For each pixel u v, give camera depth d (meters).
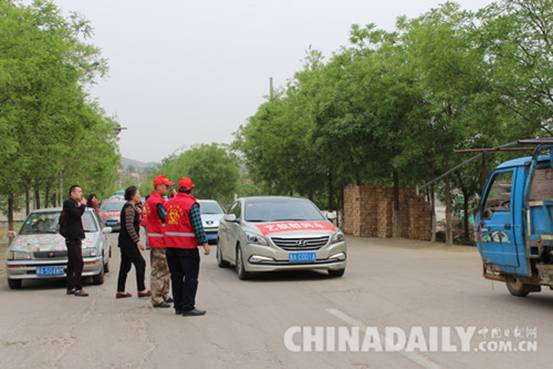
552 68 15.16
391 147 25.67
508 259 9.99
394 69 23.20
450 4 18.44
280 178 41.38
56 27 19.94
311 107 28.52
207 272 15.26
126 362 6.68
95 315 9.65
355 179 35.59
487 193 10.70
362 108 26.02
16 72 16.42
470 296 10.75
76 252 11.91
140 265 11.45
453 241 29.56
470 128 18.66
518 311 9.25
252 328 8.27
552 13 15.55
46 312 10.04
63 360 6.84
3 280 15.04
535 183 9.43
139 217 11.48
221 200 93.31
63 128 21.56
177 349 7.21
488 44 16.47
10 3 18.55
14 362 6.81
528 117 16.11
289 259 12.89
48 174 28.06
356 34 27.20
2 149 17.33
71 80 20.98
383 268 15.43
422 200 30.19
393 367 6.25
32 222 14.22
